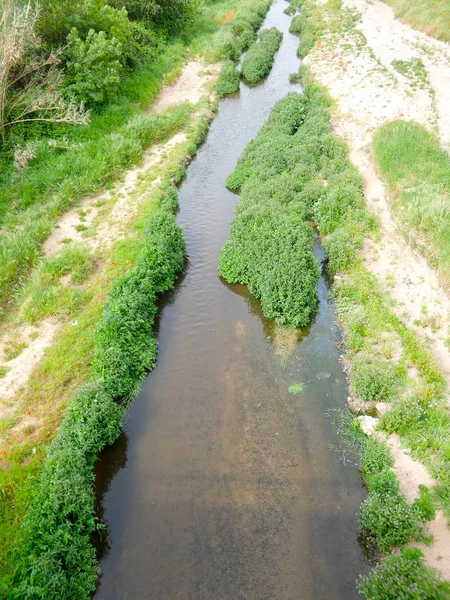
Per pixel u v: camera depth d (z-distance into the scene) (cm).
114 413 1112
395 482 974
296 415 1160
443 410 1081
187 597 866
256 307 1475
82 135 2112
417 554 865
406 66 2731
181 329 1412
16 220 1697
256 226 1645
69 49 2212
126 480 1050
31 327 1358
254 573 891
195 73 2955
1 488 980
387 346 1247
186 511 988
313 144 2050
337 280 1507
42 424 1112
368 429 1100
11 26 1905
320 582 876
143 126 2197
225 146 2311
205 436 1125
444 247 1456
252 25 3672
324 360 1291
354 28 3369
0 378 1216
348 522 958
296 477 1036
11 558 866
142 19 3017
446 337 1263
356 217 1672
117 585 888
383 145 1989
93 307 1405
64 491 930
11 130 1997
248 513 978
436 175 1784
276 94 2781
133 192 1917
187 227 1808
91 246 1647
